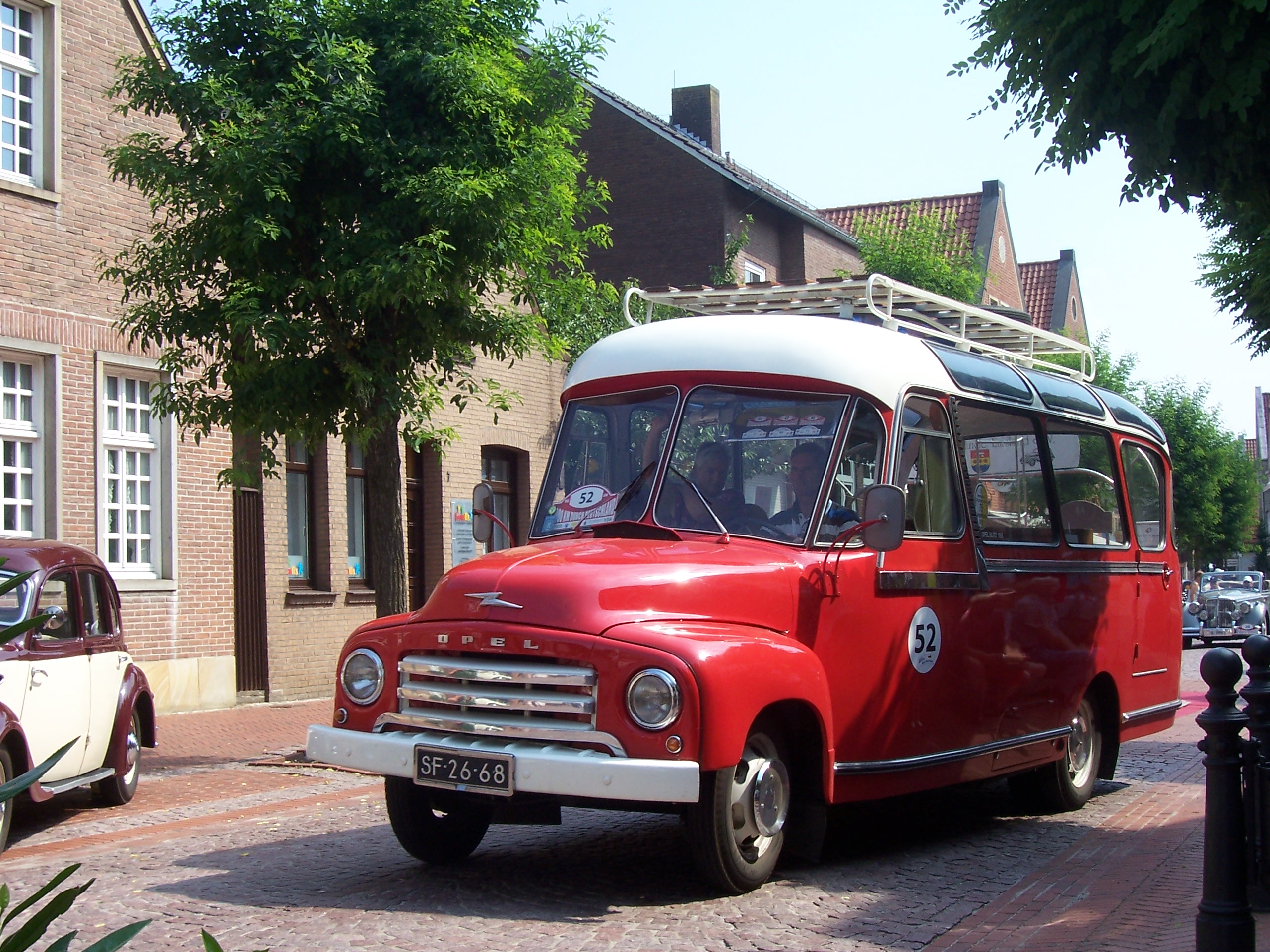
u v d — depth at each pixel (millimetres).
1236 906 5070
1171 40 6395
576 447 7676
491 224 11398
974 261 31594
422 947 5539
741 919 6020
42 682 8734
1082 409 10078
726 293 9297
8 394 14500
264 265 11531
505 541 21922
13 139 14773
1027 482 8984
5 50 14766
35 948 5691
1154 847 7906
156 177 11625
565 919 6023
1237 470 53125
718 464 7230
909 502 7574
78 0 15422
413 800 6953
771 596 6586
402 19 11836
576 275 14078
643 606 6141
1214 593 32219
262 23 11781
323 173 11594
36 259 14711
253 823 9047
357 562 19609
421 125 11859
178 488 16156
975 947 5578
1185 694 19109
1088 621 9500
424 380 12805
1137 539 10672
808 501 7012
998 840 8320
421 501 20516
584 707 5934
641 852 7691
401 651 6492
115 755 9820
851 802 6984
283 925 5957
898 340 7906
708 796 6047
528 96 12305
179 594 16094
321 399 11805
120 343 15547
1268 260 11633
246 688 17141
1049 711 8938
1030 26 7172
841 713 6910
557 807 6477
